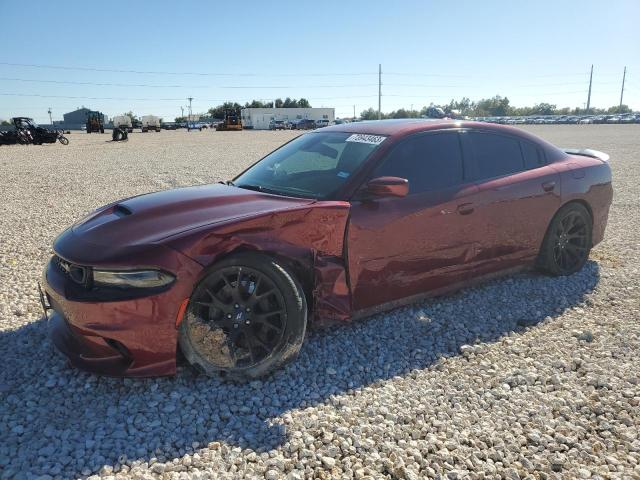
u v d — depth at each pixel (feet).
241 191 12.19
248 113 287.69
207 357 9.70
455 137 13.71
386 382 10.26
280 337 10.09
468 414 9.20
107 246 9.55
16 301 14.69
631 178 38.86
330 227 10.89
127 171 48.52
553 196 15.12
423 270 12.60
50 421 8.86
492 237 13.85
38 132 107.86
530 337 12.29
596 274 16.60
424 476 7.68
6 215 27.68
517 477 7.68
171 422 8.80
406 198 12.15
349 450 8.18
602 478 7.66
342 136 13.78
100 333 9.10
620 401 9.62
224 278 9.70
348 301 11.44
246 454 8.06
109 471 7.60
